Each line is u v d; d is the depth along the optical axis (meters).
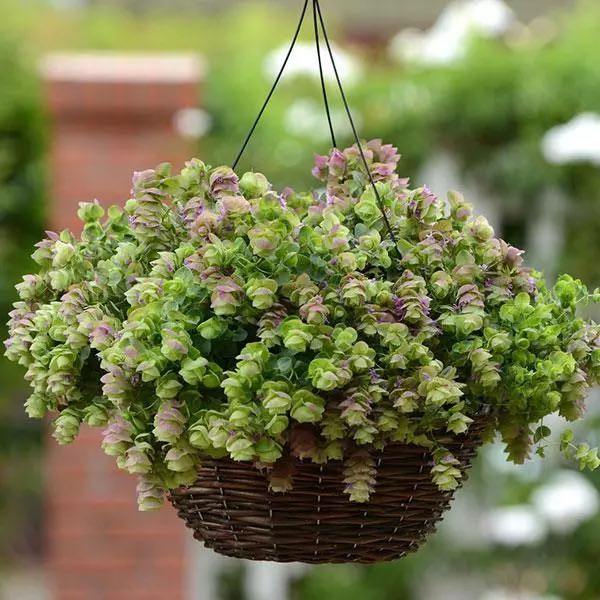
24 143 8.45
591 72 7.97
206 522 3.56
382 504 3.46
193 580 8.20
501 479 8.57
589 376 3.69
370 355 3.28
